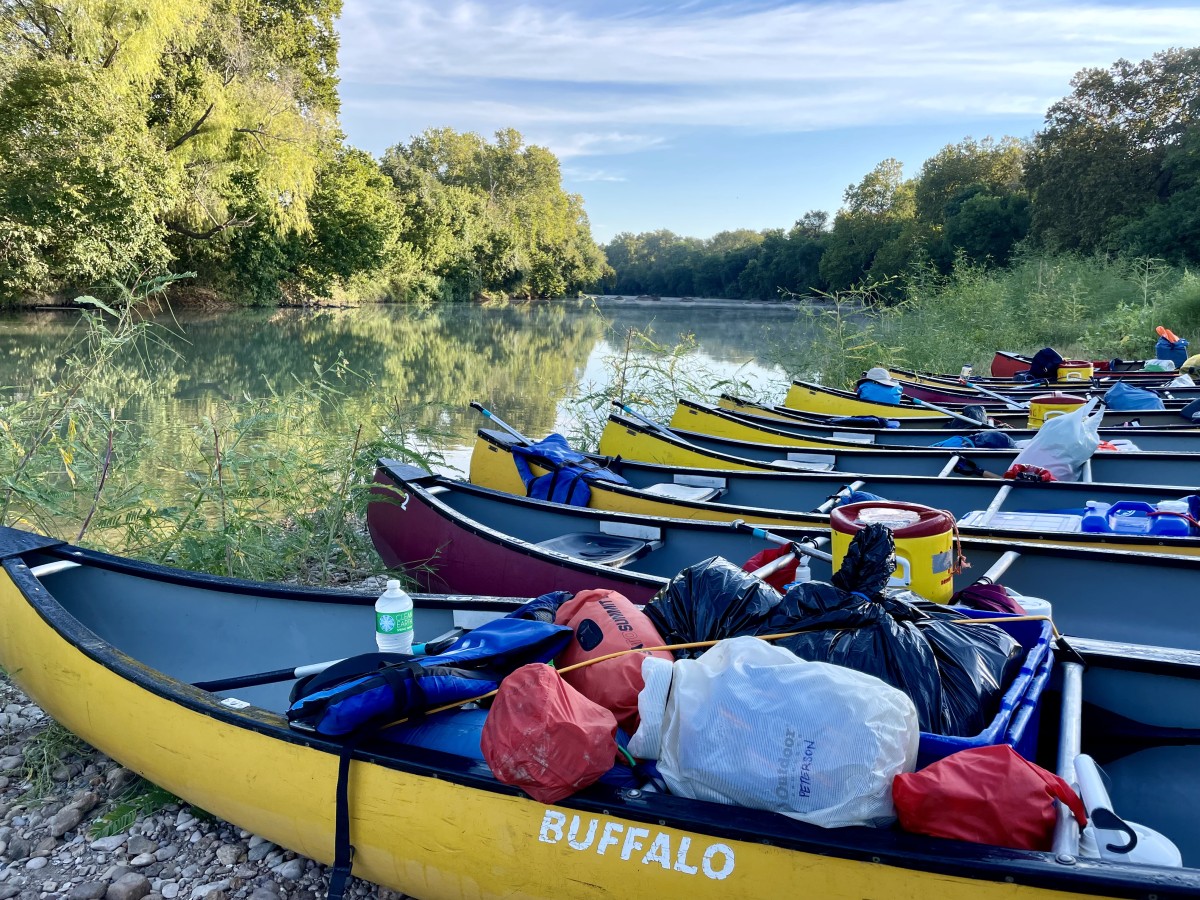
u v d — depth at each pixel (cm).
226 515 619
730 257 9294
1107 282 2231
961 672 260
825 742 219
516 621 313
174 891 304
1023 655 294
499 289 7019
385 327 3341
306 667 332
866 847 210
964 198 5828
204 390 1528
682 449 780
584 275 8762
